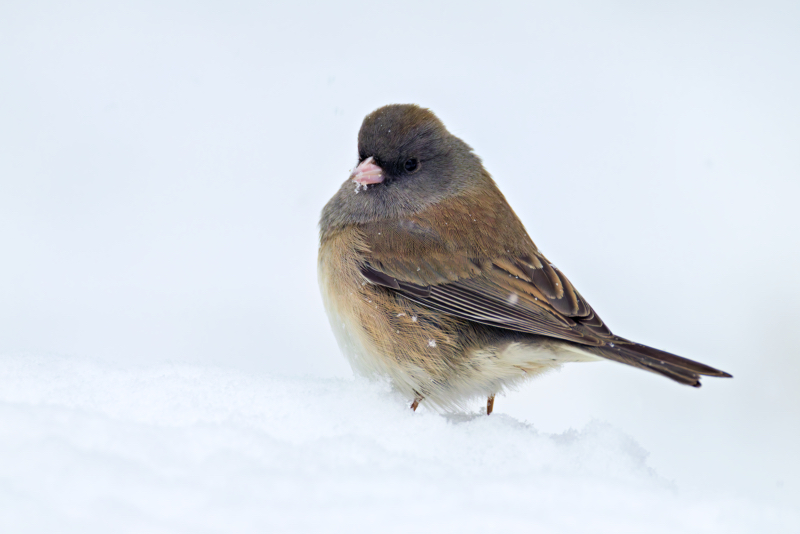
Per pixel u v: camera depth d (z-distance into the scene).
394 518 3.29
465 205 3.43
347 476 3.31
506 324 3.40
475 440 3.35
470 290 3.41
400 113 3.44
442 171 3.44
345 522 3.29
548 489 3.31
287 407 3.35
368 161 3.44
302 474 3.30
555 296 3.41
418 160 3.43
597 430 3.35
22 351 3.38
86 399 3.34
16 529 3.01
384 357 3.41
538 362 3.40
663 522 3.30
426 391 3.41
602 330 3.39
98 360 3.37
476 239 3.42
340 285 3.42
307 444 3.32
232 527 3.23
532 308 3.40
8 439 3.30
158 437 3.31
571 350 3.39
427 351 3.41
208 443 3.31
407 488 3.30
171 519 3.22
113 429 3.31
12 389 3.34
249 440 3.32
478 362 3.40
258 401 3.35
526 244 3.43
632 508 3.31
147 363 3.38
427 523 3.29
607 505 3.31
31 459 3.29
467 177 3.44
